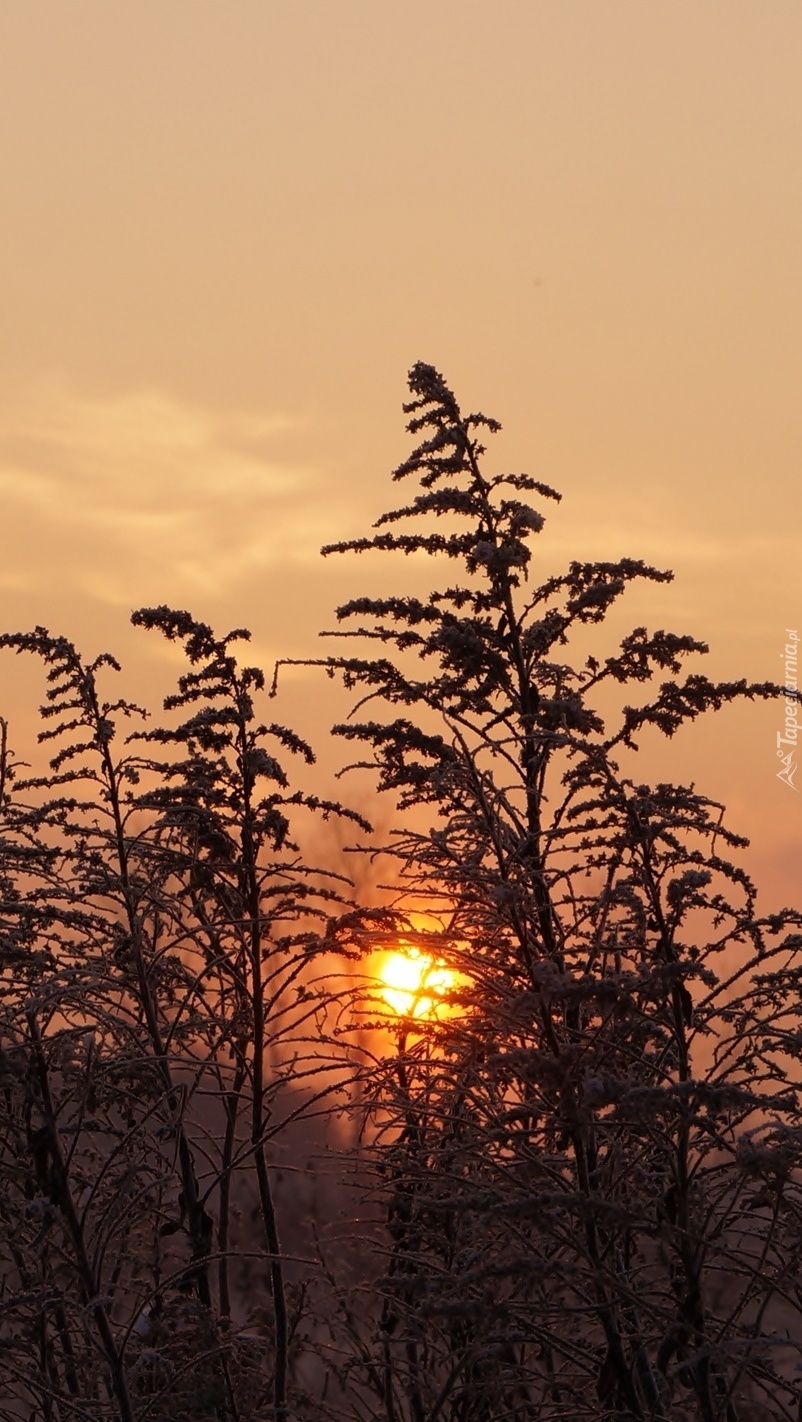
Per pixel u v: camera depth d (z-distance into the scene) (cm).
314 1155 875
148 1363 845
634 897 796
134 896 1001
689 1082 691
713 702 896
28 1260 912
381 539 980
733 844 807
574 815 836
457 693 929
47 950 876
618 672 955
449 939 812
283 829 980
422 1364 976
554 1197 697
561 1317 838
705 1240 723
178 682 984
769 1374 790
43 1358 891
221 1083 982
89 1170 969
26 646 995
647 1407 781
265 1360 1009
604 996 717
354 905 992
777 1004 778
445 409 997
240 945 978
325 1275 1049
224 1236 991
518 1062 723
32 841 1009
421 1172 836
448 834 884
